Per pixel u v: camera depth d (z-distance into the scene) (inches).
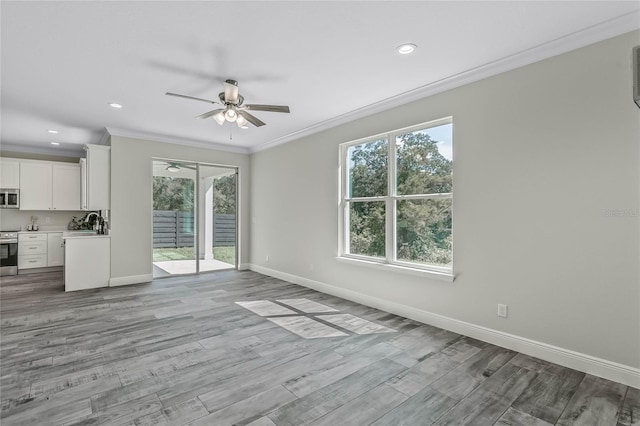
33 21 87.7
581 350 95.5
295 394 83.7
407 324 135.9
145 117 174.2
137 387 86.4
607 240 91.1
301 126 192.7
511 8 82.4
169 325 133.7
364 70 118.6
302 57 108.7
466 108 123.0
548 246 102.0
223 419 73.3
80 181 266.7
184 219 237.6
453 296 127.2
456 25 90.3
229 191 260.1
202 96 144.0
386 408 77.9
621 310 88.9
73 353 106.7
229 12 84.2
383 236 157.8
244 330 128.7
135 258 210.5
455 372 95.2
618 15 85.1
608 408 77.7
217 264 254.5
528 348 106.1
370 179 164.7
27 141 233.5
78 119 177.6
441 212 134.6
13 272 237.0
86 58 108.9
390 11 84.0
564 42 96.6
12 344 113.4
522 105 107.7
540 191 103.7
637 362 86.5
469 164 122.0
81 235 198.8
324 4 81.0
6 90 136.3
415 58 109.5
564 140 98.7
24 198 245.0
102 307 158.1
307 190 201.8
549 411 76.7
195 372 94.7
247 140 230.8
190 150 233.6
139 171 211.2
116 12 84.0
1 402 78.9
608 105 90.7
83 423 71.4
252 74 121.6
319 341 118.0
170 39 97.3
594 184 93.3
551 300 101.4
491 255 115.6
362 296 165.0
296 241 211.2
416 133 143.8
